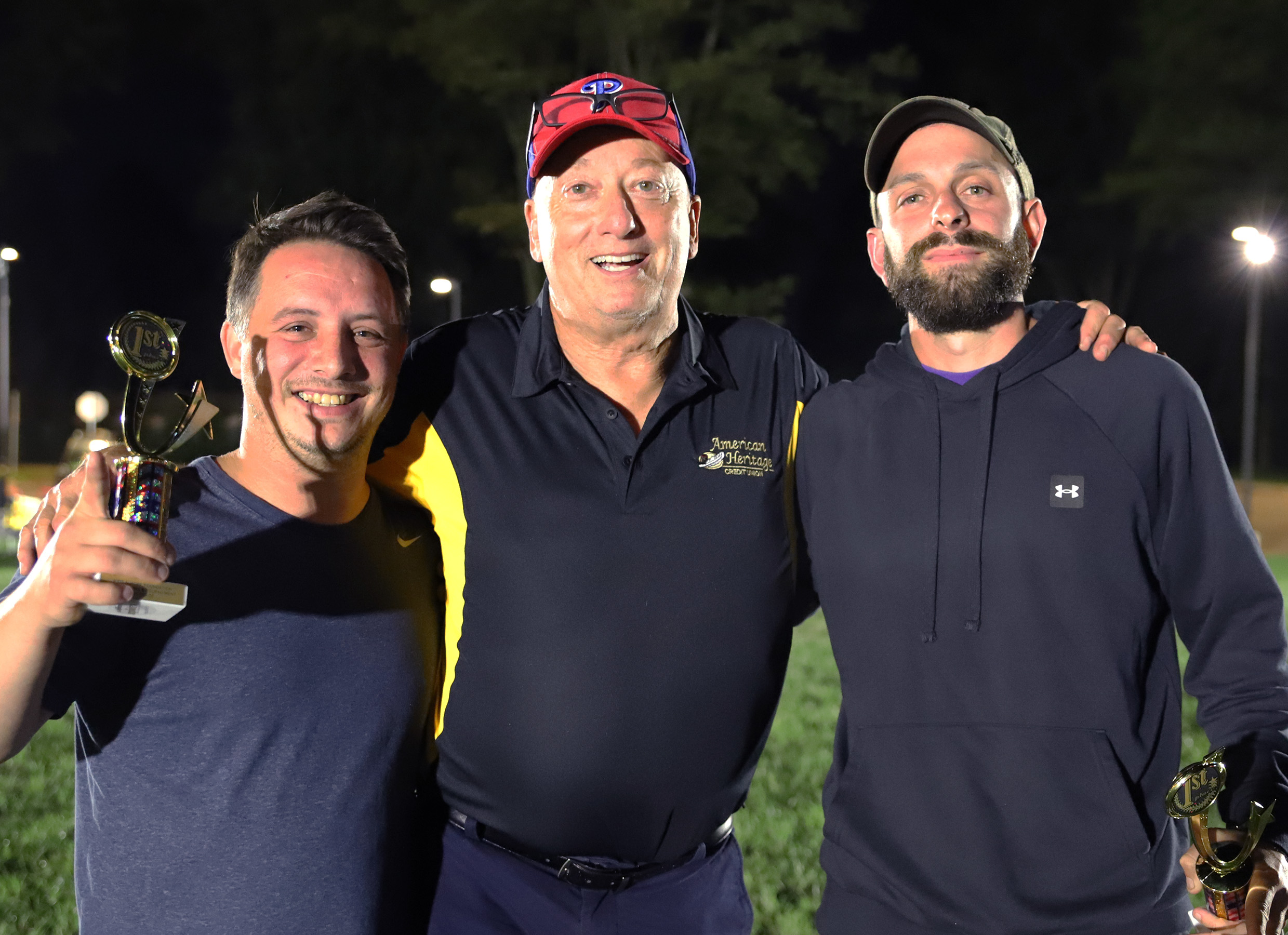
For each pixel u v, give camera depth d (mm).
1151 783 2303
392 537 2453
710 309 27734
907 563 2377
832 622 2502
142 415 1894
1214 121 31672
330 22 28250
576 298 2605
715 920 2654
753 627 2566
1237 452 38688
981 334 2457
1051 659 2285
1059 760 2262
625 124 2578
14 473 28125
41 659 1906
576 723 2471
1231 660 2279
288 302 2229
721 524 2568
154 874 2084
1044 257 38562
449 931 2551
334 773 2193
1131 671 2307
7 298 29312
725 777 2582
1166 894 2273
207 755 2109
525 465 2562
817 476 2588
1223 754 2133
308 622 2223
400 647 2328
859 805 2396
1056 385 2389
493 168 33375
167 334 1916
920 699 2346
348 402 2264
